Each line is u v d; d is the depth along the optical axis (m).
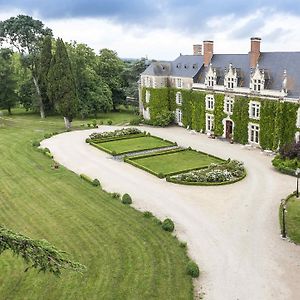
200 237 31.97
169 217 35.91
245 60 67.44
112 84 105.81
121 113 106.12
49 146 63.03
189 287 24.88
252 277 26.19
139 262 27.89
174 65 83.31
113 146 63.31
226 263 27.97
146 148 61.38
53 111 100.31
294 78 57.25
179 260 28.16
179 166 52.00
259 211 37.06
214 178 45.06
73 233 32.72
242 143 64.88
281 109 56.84
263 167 51.38
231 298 23.97
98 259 28.38
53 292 24.38
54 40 95.25
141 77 87.00
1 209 37.91
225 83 67.31
